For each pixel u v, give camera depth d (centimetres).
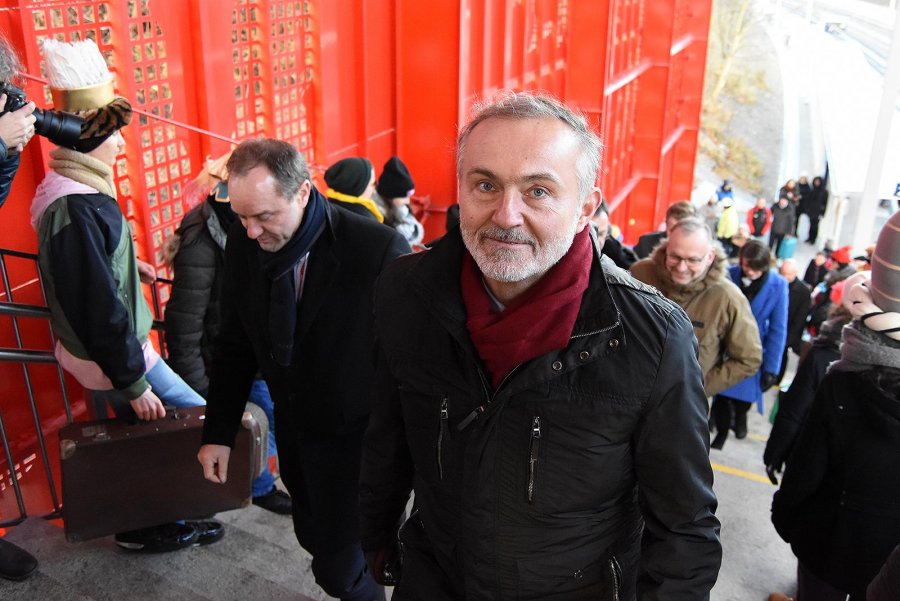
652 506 143
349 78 677
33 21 339
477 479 142
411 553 167
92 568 282
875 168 806
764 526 411
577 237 134
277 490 357
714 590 354
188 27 448
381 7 723
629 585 154
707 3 1820
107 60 389
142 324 279
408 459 173
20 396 374
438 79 774
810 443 251
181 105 450
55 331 272
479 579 149
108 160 250
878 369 234
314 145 633
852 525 244
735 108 3266
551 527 142
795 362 768
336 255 222
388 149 785
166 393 294
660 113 1602
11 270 360
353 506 241
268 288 221
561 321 130
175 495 273
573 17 1180
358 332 225
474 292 138
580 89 1220
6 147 210
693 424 136
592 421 135
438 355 144
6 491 370
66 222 239
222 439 242
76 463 255
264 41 532
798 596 281
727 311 357
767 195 3222
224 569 289
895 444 232
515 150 122
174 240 307
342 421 231
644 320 133
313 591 291
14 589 263
